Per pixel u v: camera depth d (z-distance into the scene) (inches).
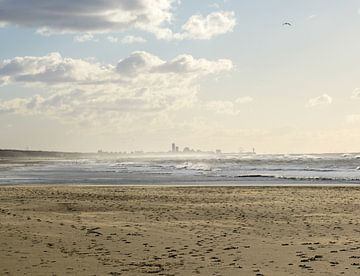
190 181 1962.4
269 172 2714.1
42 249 525.0
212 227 695.7
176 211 898.1
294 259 468.8
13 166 4579.2
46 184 1836.9
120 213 864.3
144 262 461.4
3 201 1075.9
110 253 507.5
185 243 567.5
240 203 1045.2
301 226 707.4
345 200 1098.7
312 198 1152.8
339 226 704.4
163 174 2586.1
